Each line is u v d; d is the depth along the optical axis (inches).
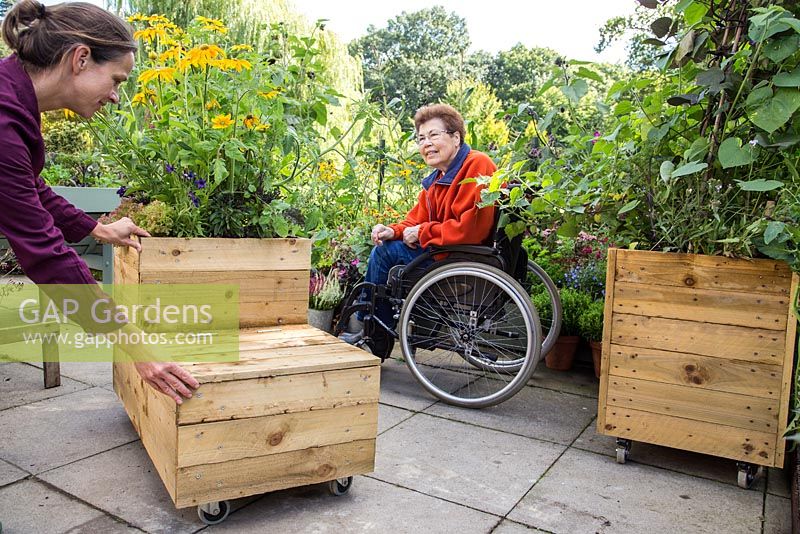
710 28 86.0
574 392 124.6
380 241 125.7
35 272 52.4
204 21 99.8
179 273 81.1
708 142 83.6
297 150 103.7
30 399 108.8
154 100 95.6
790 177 81.8
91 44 55.4
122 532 67.5
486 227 114.0
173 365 62.2
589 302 140.0
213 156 88.7
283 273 89.2
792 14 76.0
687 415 86.5
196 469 66.0
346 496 78.2
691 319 85.1
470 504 77.3
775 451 81.6
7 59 54.9
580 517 75.1
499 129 378.9
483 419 108.1
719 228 81.9
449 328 117.9
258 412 68.8
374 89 178.1
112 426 97.6
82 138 276.7
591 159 104.8
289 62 124.1
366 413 76.4
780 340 80.3
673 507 78.5
